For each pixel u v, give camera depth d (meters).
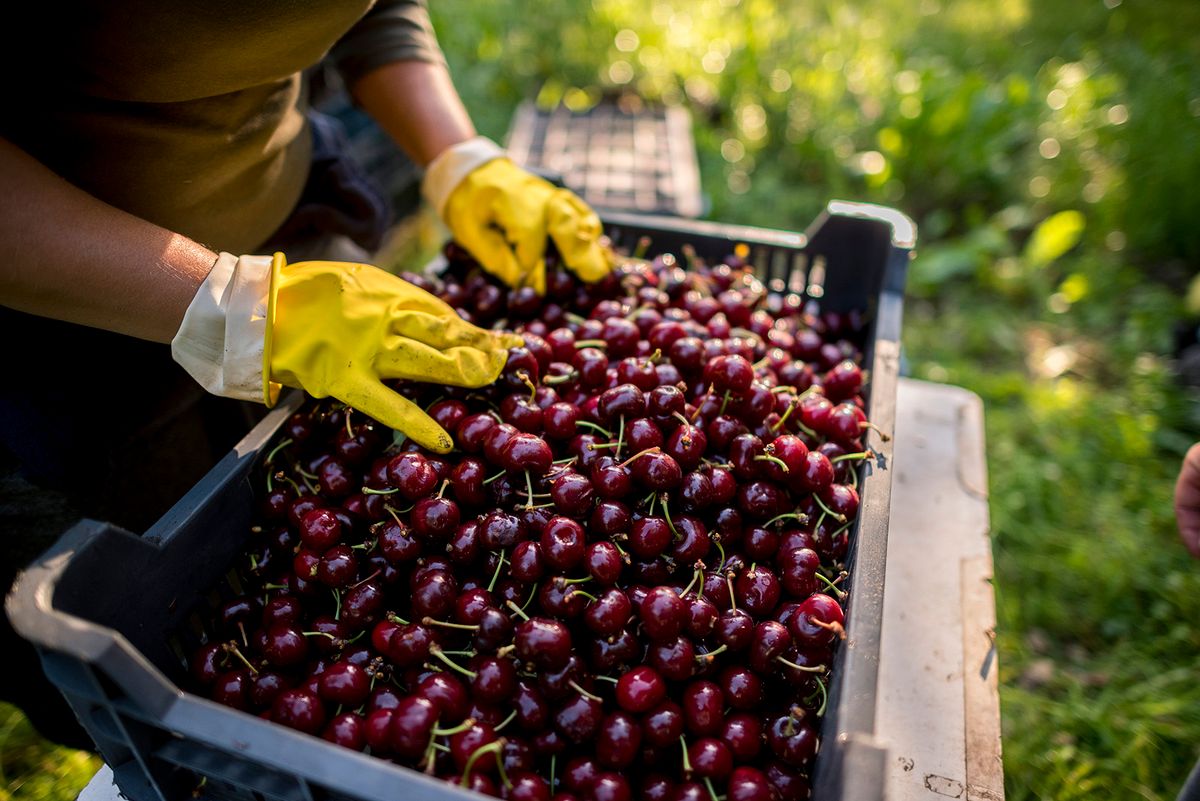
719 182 5.68
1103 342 4.50
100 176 1.70
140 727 1.24
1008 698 2.71
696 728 1.47
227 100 1.79
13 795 2.40
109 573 1.32
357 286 1.79
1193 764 2.52
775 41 7.27
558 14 7.24
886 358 2.08
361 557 1.70
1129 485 3.56
